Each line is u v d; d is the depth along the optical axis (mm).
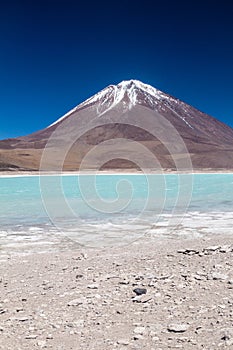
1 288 5754
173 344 3707
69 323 4312
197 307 4594
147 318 4371
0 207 17594
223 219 13719
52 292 5445
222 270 6000
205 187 32062
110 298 5059
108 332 4059
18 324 4344
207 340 3738
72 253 8430
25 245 9500
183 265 6445
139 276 5879
